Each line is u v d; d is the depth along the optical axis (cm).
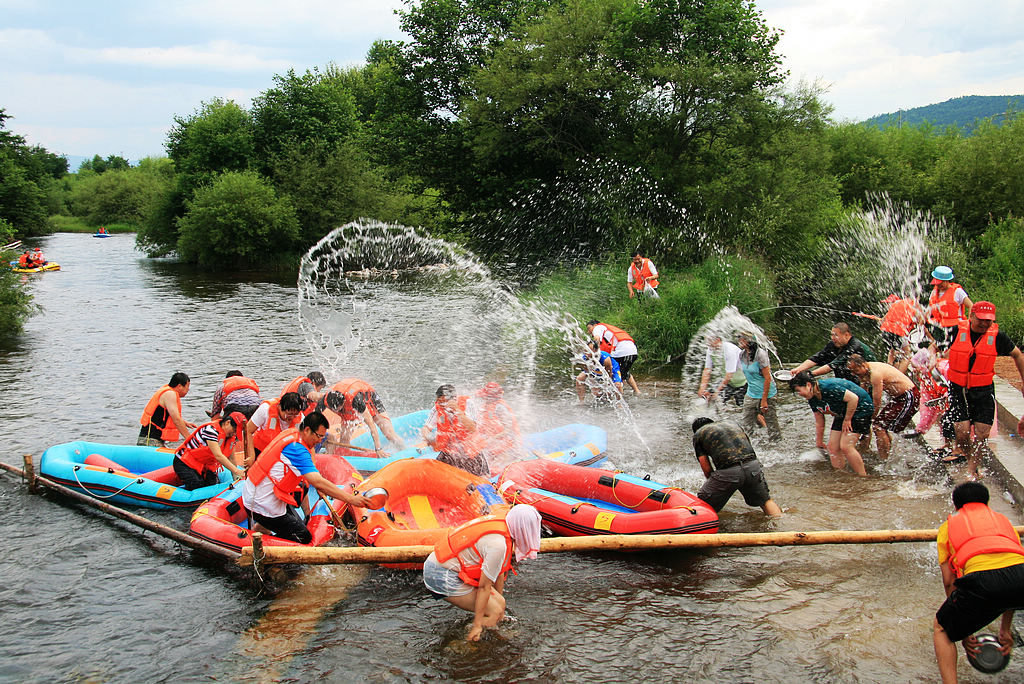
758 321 1636
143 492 720
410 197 3616
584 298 1733
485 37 2566
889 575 573
